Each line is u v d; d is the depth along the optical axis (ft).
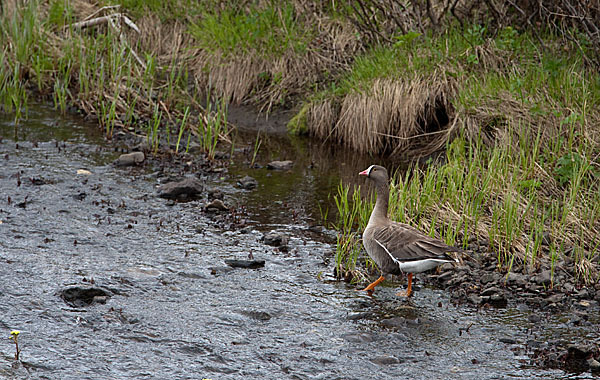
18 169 46.11
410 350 26.71
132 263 33.65
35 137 53.16
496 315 29.81
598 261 34.81
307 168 50.21
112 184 44.78
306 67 61.77
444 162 49.16
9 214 38.60
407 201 40.93
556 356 26.23
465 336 27.89
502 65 52.60
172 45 67.05
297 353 26.23
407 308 30.30
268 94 61.26
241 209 41.81
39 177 44.86
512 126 47.14
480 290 32.24
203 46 64.18
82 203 41.19
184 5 69.21
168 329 27.66
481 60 53.16
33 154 49.37
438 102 52.90
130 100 60.49
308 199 44.11
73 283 30.99
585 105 45.75
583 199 39.55
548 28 56.18
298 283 32.53
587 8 49.75
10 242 35.01
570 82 48.14
